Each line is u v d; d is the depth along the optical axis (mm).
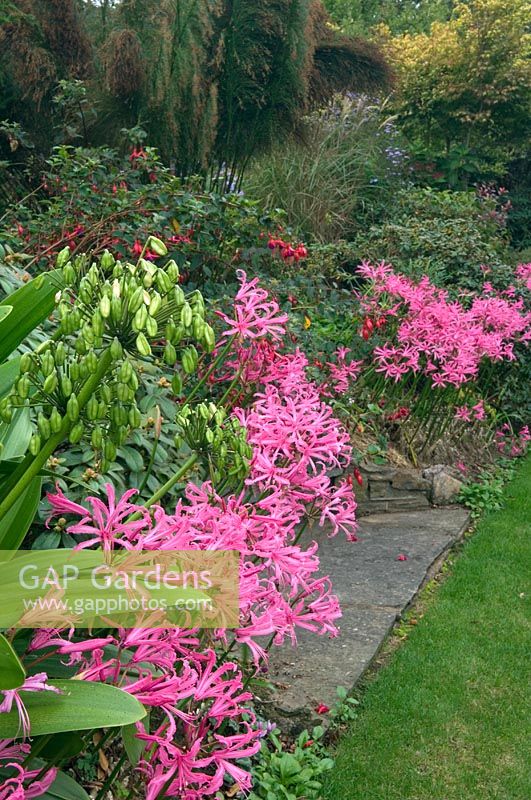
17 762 1422
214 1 6395
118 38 5879
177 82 6008
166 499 2625
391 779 2451
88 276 1189
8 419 1221
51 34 6473
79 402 1205
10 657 1009
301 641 3080
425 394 5352
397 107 13617
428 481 5008
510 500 5238
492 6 13133
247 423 1868
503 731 2730
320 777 2408
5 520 1488
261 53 6551
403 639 3350
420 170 12375
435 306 4902
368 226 8727
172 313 1209
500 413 6543
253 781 2270
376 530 4477
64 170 4531
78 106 5762
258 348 2500
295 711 2584
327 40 7855
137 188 4629
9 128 5430
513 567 4148
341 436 1891
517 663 3178
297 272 5312
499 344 5238
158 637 1347
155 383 2932
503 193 13695
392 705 2836
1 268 2844
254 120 6855
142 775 1761
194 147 6516
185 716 1312
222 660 1849
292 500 1876
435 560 4094
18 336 1610
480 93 13180
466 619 3547
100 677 1297
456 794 2400
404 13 20375
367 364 5223
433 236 7488
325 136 9445
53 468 2271
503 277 7105
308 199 8305
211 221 4633
